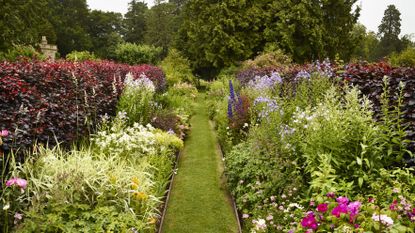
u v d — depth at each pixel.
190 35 28.59
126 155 5.24
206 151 8.23
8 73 4.93
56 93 5.46
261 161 4.99
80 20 49.66
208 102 15.03
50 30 37.28
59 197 3.26
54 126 4.84
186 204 5.18
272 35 25.59
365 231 2.53
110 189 3.75
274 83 8.61
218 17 26.89
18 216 2.90
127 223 3.36
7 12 21.22
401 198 2.97
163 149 6.42
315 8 25.81
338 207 2.72
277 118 5.78
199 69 30.50
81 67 7.46
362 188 3.61
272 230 3.71
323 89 6.70
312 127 4.34
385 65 5.97
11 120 3.97
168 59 24.42
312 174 3.71
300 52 25.44
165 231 4.37
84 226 3.15
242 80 14.86
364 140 3.68
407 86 4.68
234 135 7.58
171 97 12.74
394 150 3.93
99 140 5.54
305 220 2.79
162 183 5.11
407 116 4.35
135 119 7.47
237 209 4.98
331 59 26.48
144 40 51.22
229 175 5.68
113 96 7.41
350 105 4.20
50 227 2.96
